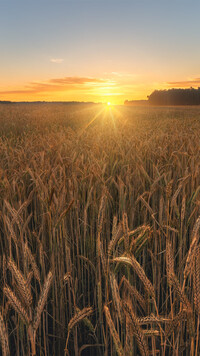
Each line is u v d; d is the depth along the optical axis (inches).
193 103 3395.7
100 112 761.6
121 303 41.6
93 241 87.7
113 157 155.9
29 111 765.3
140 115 887.1
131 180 122.2
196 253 37.2
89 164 127.6
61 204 70.1
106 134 298.7
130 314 35.3
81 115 706.2
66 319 86.2
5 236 93.7
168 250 39.1
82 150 168.7
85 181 109.3
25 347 76.7
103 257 46.6
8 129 440.8
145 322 39.6
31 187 118.6
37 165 124.0
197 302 35.7
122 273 82.7
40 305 36.1
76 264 104.3
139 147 172.1
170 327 40.7
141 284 90.2
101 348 80.0
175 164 130.3
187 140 201.9
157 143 199.5
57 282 84.0
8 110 768.9
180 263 78.4
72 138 251.4
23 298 35.0
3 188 97.1
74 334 68.7
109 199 95.7
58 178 105.6
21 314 34.5
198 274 35.7
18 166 139.9
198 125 423.8
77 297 90.0
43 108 895.1
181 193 111.3
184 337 80.0
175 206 69.1
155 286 85.5
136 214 113.3
